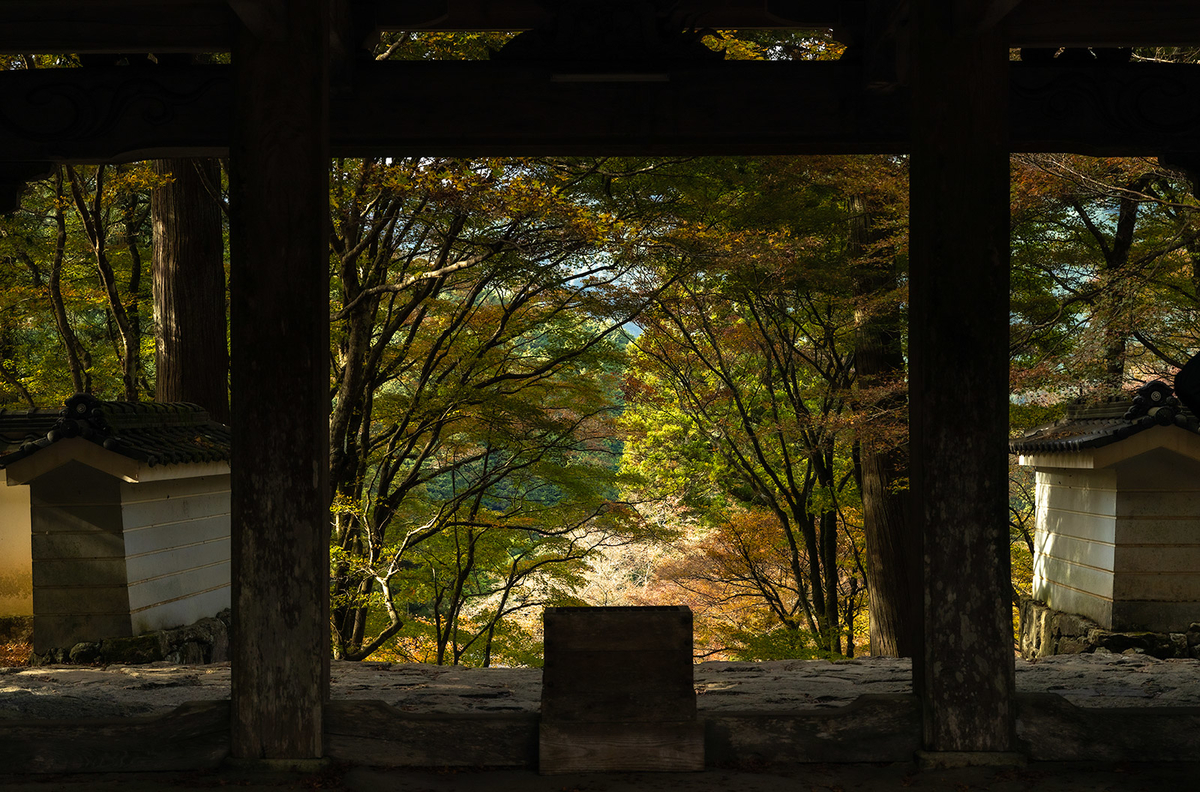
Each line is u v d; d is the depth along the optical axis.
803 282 14.47
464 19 6.35
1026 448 10.42
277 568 4.17
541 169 12.34
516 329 13.92
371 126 6.19
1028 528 17.55
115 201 15.66
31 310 15.72
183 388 12.41
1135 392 8.80
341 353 14.71
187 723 4.26
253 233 4.18
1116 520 8.66
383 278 13.24
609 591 22.81
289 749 4.18
